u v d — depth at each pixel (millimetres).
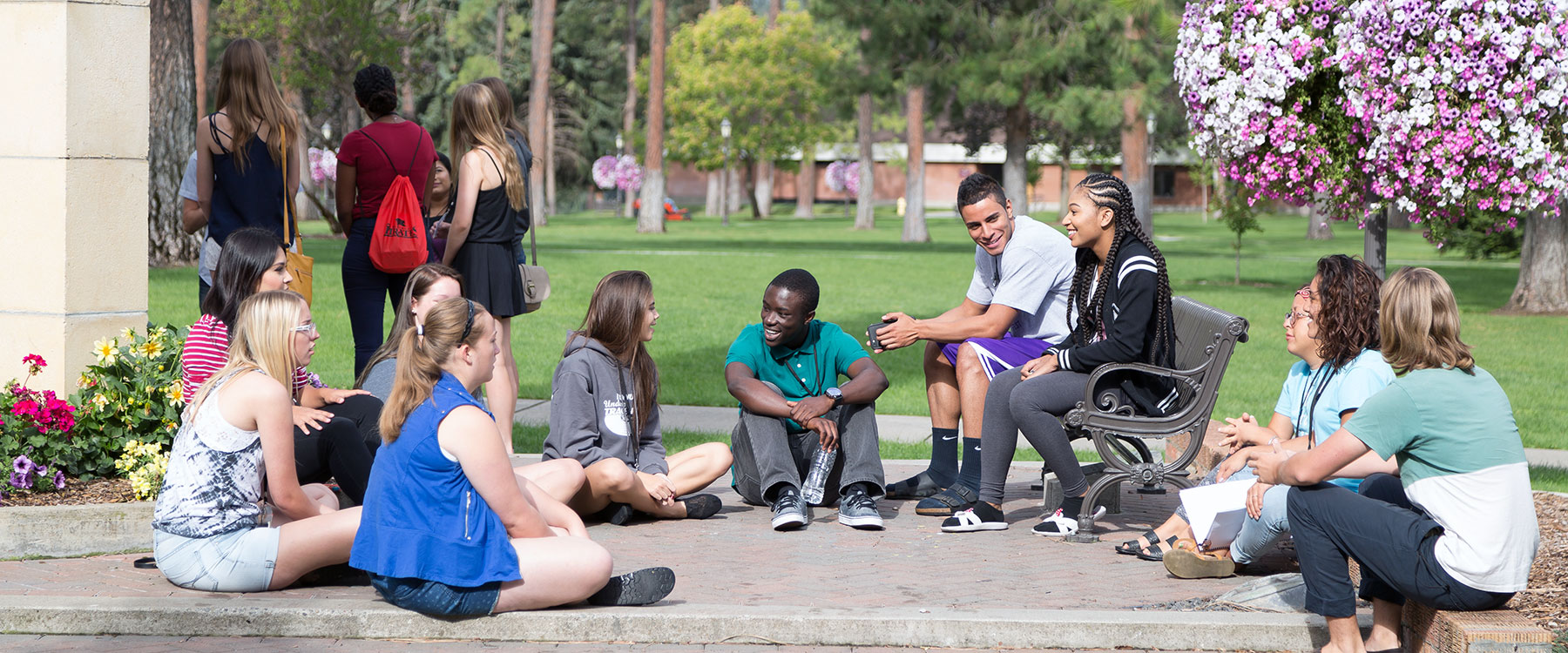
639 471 5621
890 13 30750
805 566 4840
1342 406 4422
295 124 6277
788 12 56375
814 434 5922
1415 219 6012
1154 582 4641
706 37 55469
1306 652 3949
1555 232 19047
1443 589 3621
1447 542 3609
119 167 5727
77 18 5500
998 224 5699
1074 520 5434
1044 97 30891
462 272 6648
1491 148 5500
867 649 3953
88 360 5648
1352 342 4445
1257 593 4254
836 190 77688
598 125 68500
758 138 54094
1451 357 3654
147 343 5566
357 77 6773
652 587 4109
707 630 3977
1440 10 5453
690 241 36062
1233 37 6066
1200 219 65562
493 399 6730
